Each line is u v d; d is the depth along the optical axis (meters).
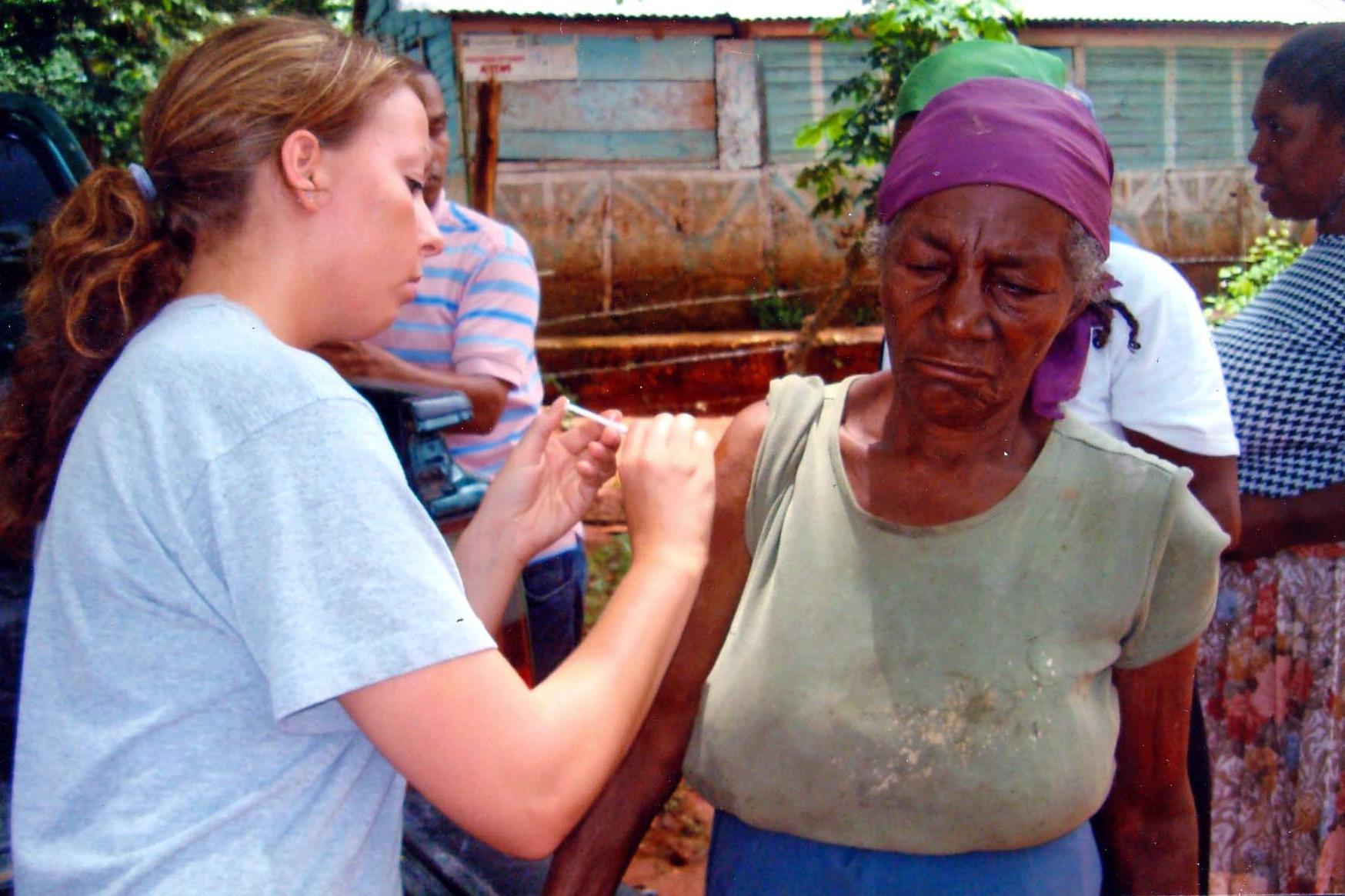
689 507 1.21
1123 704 1.32
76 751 0.99
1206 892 1.86
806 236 10.64
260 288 1.07
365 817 1.06
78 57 5.93
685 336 10.05
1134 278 1.88
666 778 1.33
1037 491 1.19
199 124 1.04
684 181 10.40
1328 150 2.00
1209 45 10.24
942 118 1.12
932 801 1.19
